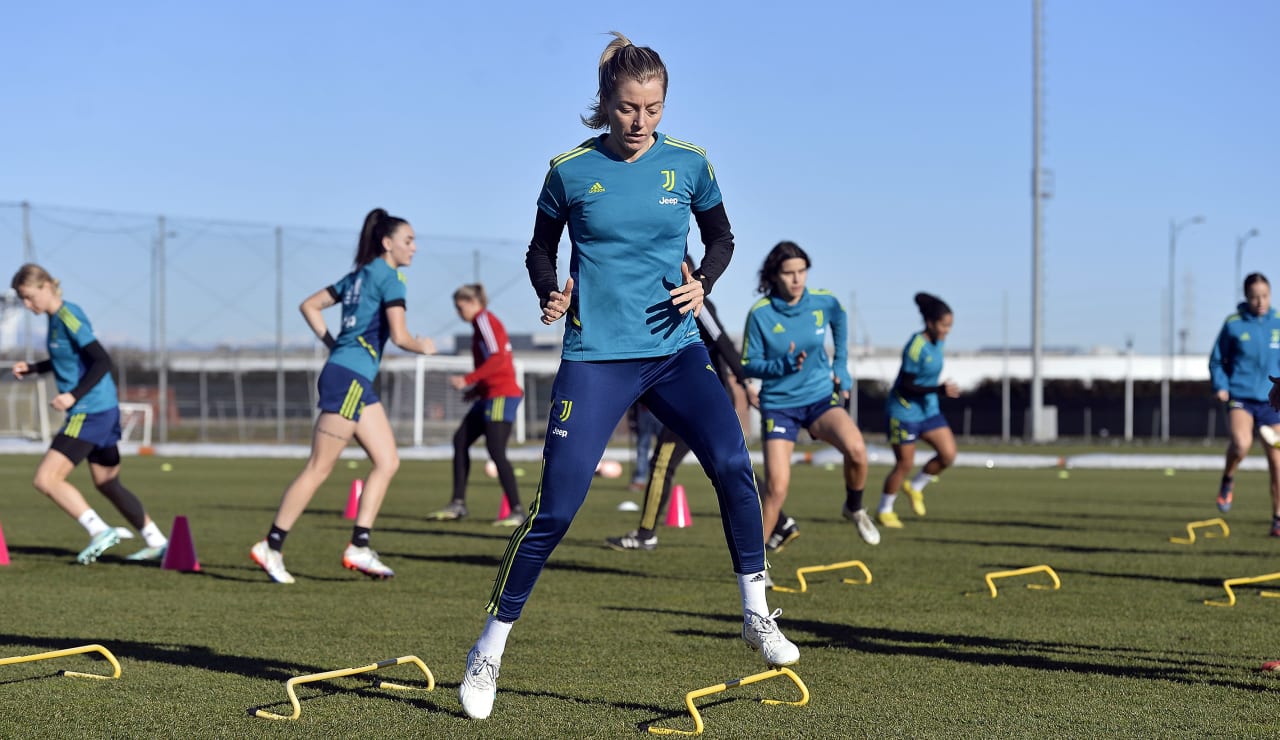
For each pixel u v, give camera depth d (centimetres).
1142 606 620
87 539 941
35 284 756
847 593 666
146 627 552
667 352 392
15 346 3069
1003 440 3656
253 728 373
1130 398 4012
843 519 1139
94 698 412
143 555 808
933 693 421
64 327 762
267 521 1097
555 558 824
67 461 766
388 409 3177
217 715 389
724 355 751
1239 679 443
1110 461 2395
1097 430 4403
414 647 504
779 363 743
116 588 680
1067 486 1709
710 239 407
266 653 491
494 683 388
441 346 3209
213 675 450
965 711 394
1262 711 393
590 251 388
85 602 627
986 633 539
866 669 462
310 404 3091
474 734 366
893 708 398
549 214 396
